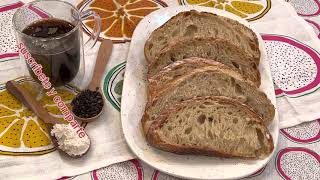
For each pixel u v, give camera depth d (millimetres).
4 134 435
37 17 478
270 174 423
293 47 555
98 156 422
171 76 453
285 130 463
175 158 411
